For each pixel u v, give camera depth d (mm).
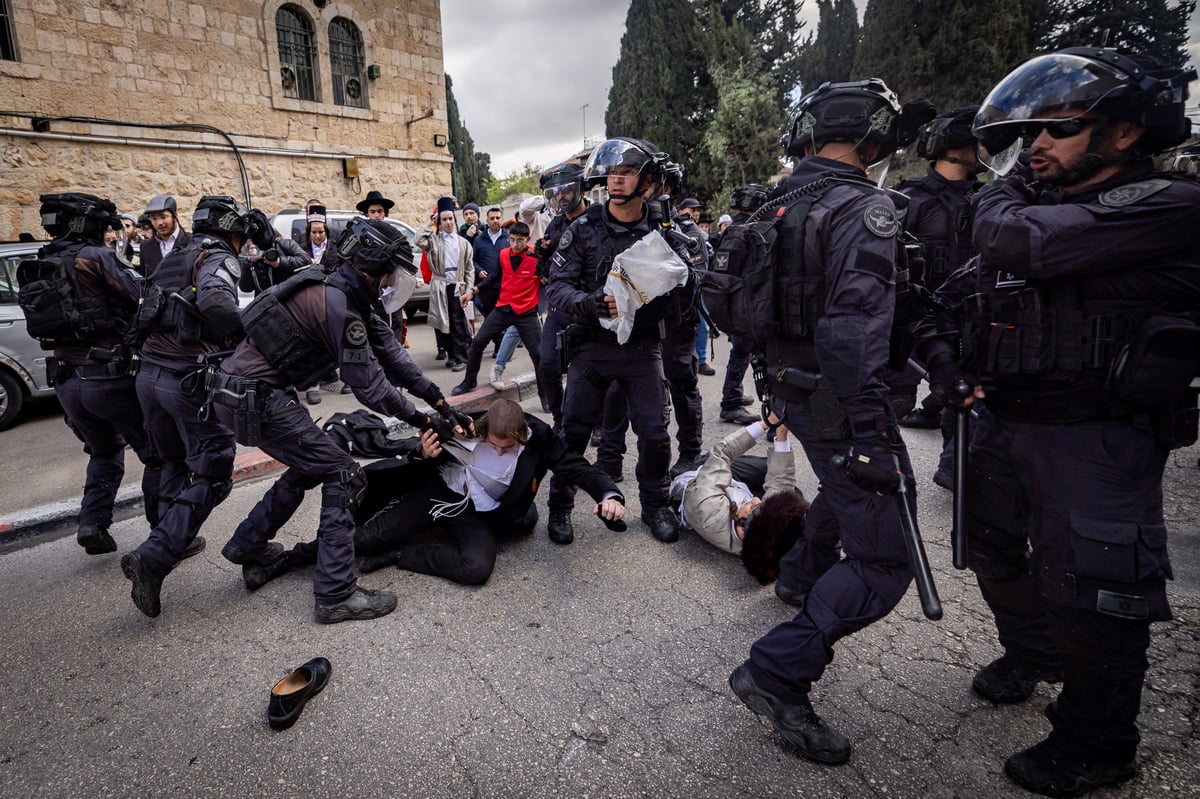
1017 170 1692
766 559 2676
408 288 2541
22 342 5367
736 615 2574
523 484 2982
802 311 1723
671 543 3197
